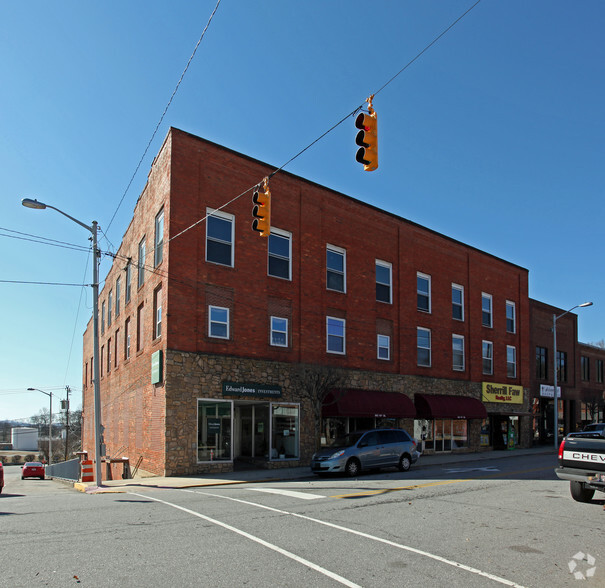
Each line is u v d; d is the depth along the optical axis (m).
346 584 6.13
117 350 31.11
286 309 23.78
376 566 6.86
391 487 14.73
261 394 22.09
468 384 32.53
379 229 28.58
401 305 28.95
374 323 27.50
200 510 11.06
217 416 20.94
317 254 25.28
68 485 28.75
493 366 34.66
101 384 37.91
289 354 23.48
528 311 38.56
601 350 48.47
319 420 22.06
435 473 19.28
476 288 34.28
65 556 7.19
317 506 11.46
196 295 20.98
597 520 9.95
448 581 6.30
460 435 31.61
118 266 31.94
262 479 18.16
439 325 31.28
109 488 16.97
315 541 8.15
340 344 25.86
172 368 19.97
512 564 7.04
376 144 9.27
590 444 11.42
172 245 20.58
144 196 25.52
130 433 25.45
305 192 25.20
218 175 22.27
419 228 30.94
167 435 19.56
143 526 9.26
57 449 93.00
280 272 23.97
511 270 37.47
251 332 22.38
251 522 9.62
